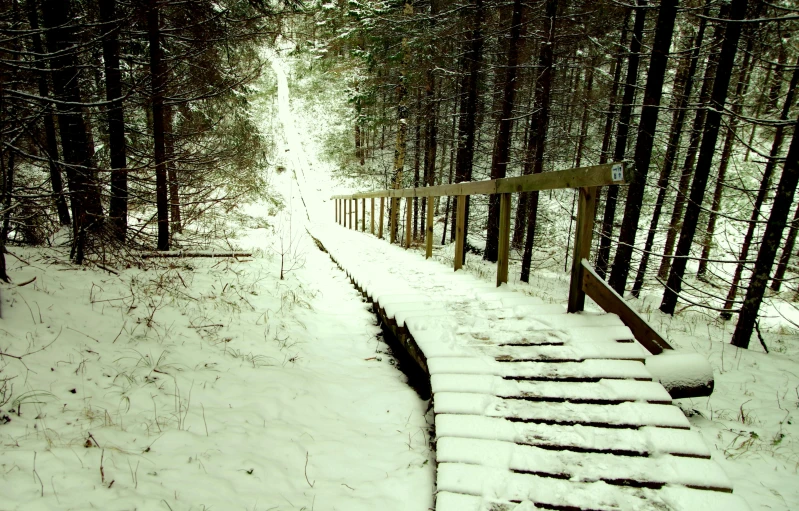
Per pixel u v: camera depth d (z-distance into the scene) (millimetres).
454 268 6344
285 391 3619
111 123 6051
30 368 3020
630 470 2158
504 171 10555
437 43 11516
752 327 5656
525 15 10070
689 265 13852
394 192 9875
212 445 2732
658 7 7078
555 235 17172
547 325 3637
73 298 4238
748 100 9055
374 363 4480
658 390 2742
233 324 4742
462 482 2113
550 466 2199
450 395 2775
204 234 9148
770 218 5398
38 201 5477
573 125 17281
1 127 3984
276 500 2336
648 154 7352
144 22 5988
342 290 6965
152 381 3324
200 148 7918
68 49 4145
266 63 7016
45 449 2311
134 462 2387
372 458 2861
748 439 3230
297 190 22328
